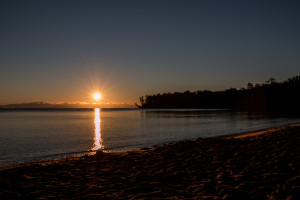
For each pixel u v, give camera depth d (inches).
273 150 446.6
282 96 5349.4
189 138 1008.9
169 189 258.8
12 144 885.8
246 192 236.5
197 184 275.4
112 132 1291.8
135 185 277.9
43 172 341.4
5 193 249.1
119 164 395.5
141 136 1103.0
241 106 6781.5
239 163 363.3
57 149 775.7
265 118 2440.9
